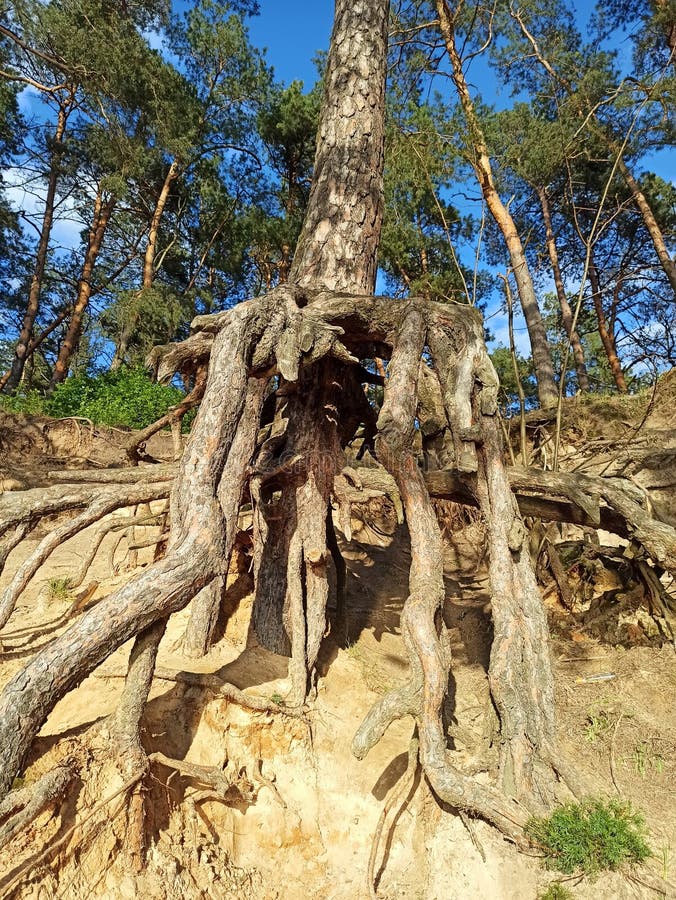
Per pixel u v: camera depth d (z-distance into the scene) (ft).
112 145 67.00
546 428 45.27
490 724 17.83
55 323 92.27
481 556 37.45
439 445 30.37
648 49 47.47
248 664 20.01
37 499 19.06
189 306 80.33
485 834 15.31
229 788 15.62
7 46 66.95
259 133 79.92
